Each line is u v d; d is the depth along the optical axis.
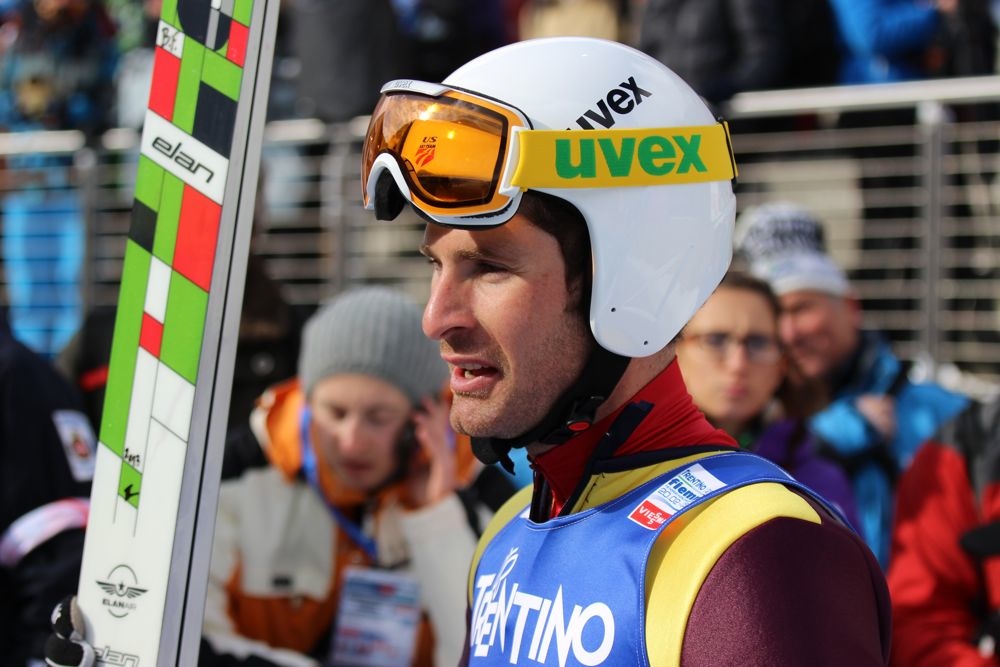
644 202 1.80
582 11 6.70
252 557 3.34
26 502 3.00
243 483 3.39
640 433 1.85
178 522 1.88
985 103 5.76
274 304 4.48
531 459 1.96
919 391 4.41
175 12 1.97
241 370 4.43
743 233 4.66
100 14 7.57
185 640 1.88
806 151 6.16
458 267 1.81
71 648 1.88
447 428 3.46
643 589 1.62
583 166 1.76
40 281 7.48
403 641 3.29
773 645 1.48
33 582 2.94
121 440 1.94
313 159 6.86
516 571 1.86
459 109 1.78
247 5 1.91
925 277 5.80
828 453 4.18
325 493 3.36
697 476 1.74
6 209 7.59
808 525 1.59
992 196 5.72
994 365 5.71
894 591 3.42
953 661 3.23
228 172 1.90
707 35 6.04
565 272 1.78
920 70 6.06
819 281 4.37
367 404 3.26
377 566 3.37
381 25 6.67
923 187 5.84
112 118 7.46
